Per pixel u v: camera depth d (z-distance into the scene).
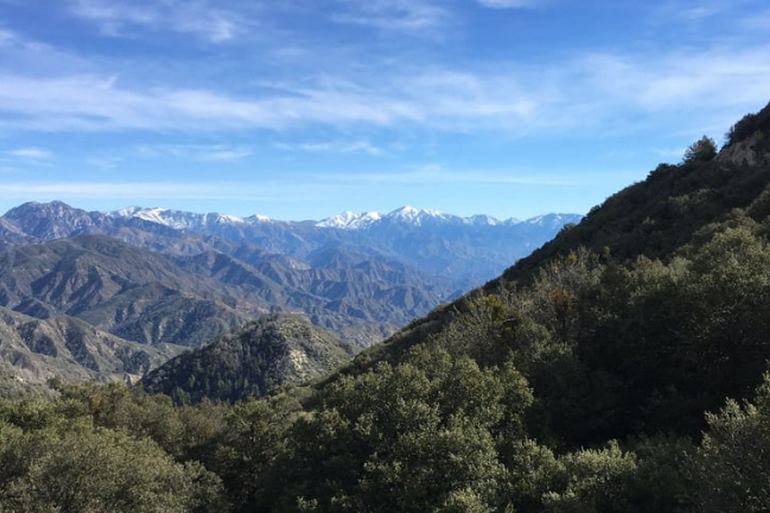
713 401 32.75
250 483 52.94
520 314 51.06
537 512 26.81
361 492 32.34
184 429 64.38
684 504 22.84
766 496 18.12
